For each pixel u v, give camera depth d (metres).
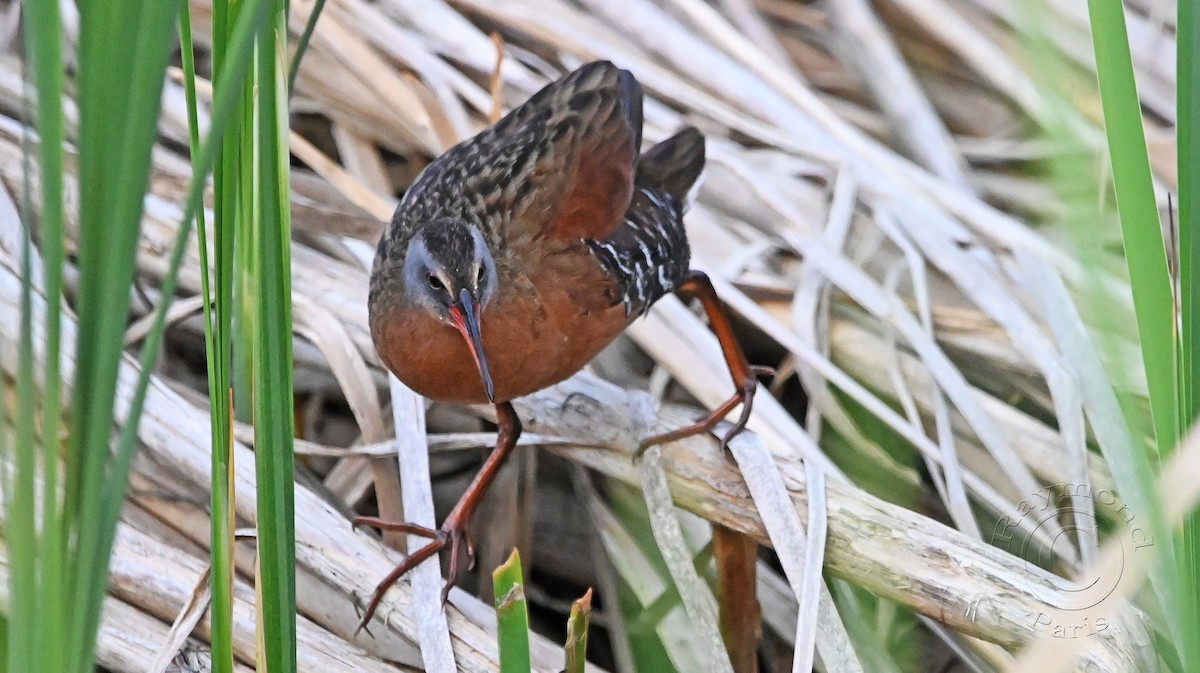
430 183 5.69
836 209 5.77
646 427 5.69
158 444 5.66
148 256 5.73
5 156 5.73
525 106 5.71
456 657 5.63
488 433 5.71
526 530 5.72
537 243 5.67
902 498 5.70
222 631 5.51
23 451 5.41
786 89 5.81
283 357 5.49
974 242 5.76
